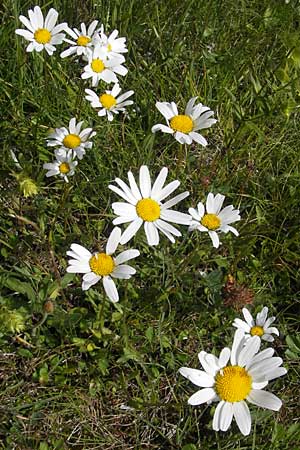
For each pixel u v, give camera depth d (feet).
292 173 1.29
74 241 1.11
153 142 1.20
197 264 1.12
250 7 1.50
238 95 1.39
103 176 1.15
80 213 1.17
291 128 1.34
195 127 1.02
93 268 0.84
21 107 1.23
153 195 0.89
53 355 1.00
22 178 0.99
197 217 0.96
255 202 1.23
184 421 0.99
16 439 0.92
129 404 0.97
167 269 1.10
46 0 1.38
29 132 1.21
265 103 1.20
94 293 1.04
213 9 1.45
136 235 1.05
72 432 0.95
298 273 1.16
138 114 1.31
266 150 1.31
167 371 1.03
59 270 1.09
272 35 1.36
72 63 1.33
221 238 1.16
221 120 1.34
